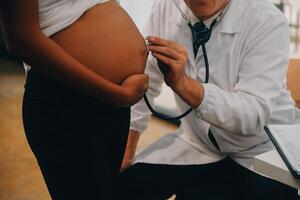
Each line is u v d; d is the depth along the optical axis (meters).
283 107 1.32
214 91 1.09
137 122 1.42
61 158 0.94
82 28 0.86
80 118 0.91
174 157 1.43
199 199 1.25
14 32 0.76
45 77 0.88
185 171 1.40
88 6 0.87
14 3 0.73
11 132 3.02
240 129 1.12
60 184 0.97
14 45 0.78
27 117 0.93
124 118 1.01
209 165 1.41
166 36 1.36
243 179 1.30
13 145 2.80
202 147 1.43
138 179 1.35
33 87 0.90
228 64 1.24
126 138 1.05
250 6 1.24
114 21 0.91
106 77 0.89
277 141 0.86
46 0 0.82
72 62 0.80
